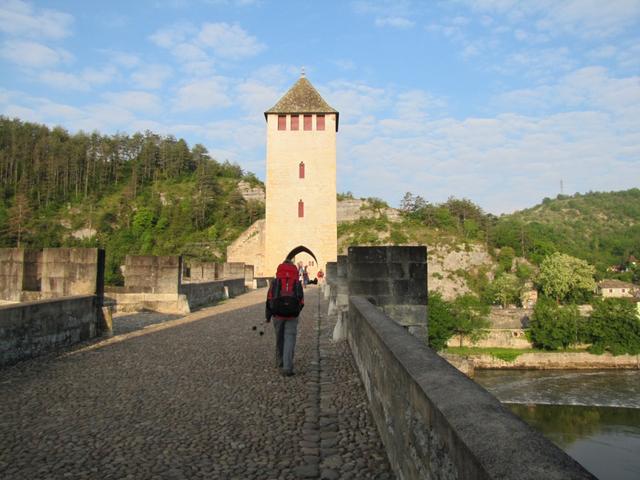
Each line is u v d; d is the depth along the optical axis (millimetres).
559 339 47219
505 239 106688
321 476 3766
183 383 6746
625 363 44969
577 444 25984
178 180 126688
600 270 116062
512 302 81688
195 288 19844
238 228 94688
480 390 2340
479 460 1562
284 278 7402
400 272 8508
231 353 9008
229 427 4938
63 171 115812
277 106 46562
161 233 97125
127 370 7594
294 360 8359
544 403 33156
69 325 10016
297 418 5195
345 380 6812
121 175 126500
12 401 5871
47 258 13500
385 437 4121
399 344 3779
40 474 3828
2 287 16484
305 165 46031
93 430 4840
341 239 92562
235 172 137625
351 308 8609
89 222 102062
